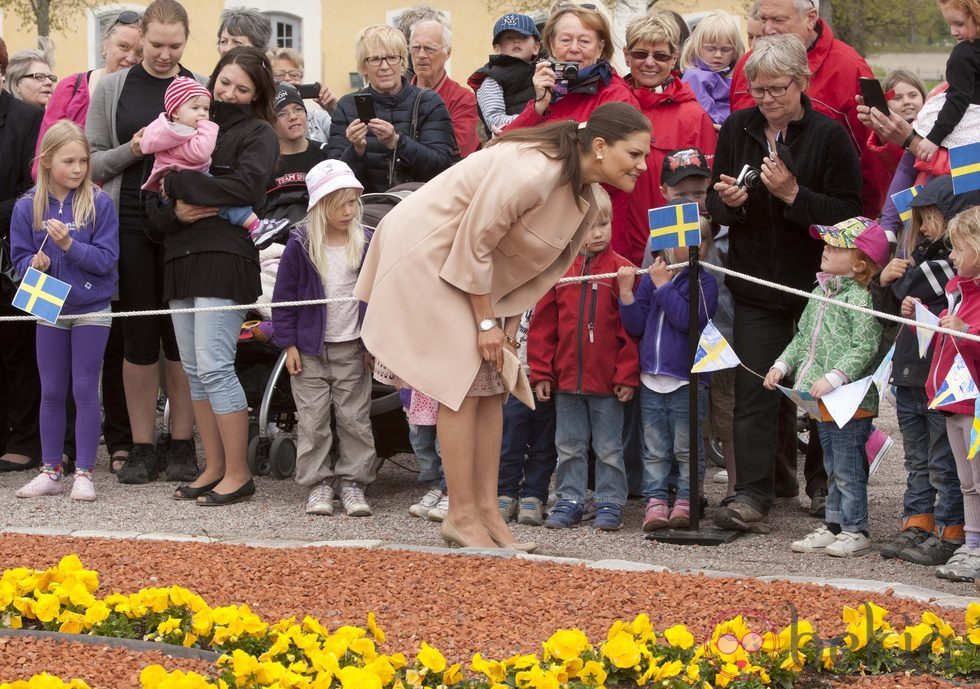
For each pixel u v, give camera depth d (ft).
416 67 42.47
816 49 32.71
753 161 29.91
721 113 38.91
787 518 31.89
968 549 26.13
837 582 23.58
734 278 30.22
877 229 28.45
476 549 25.29
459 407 25.66
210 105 33.65
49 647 18.72
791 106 29.07
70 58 114.52
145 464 35.94
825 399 27.68
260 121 33.73
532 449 32.37
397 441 35.47
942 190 27.48
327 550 25.32
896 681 18.08
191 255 32.76
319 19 116.88
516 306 26.18
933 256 27.66
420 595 21.95
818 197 28.81
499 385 26.08
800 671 18.30
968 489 26.18
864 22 137.69
